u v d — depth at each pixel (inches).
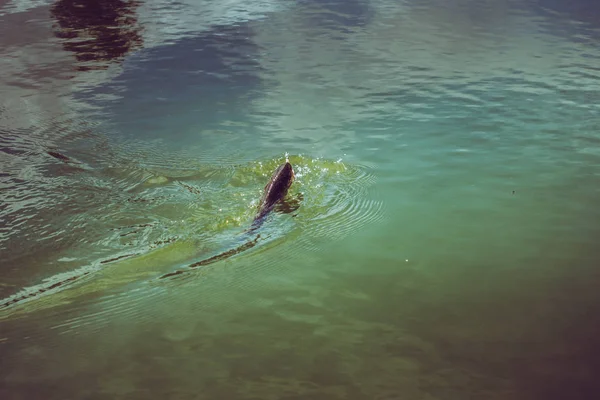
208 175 333.1
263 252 263.4
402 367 188.1
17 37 640.4
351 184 324.2
